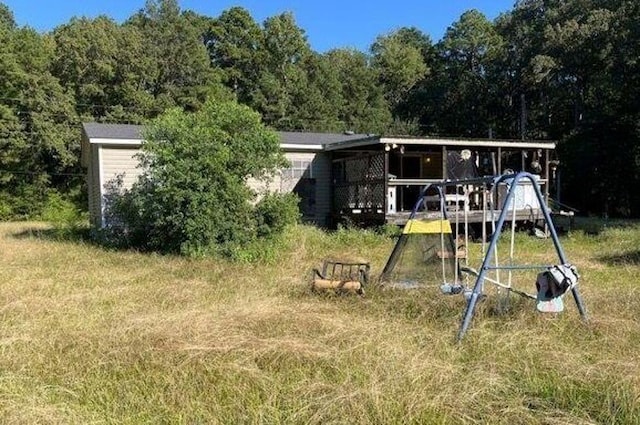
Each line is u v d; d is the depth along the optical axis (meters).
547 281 4.71
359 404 3.08
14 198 25.84
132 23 33.78
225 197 10.11
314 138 17.00
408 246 6.90
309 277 7.27
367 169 14.74
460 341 4.30
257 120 11.05
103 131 14.42
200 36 38.56
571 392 3.32
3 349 4.11
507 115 34.25
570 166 25.33
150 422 3.04
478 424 2.95
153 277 7.69
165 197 10.10
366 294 6.29
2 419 2.96
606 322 4.71
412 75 43.81
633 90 22.06
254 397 3.31
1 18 34.50
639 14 22.09
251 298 6.02
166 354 3.94
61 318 5.14
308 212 16.33
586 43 25.88
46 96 26.53
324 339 4.28
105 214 13.70
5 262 9.34
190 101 31.50
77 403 3.29
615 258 10.03
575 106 28.56
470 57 37.91
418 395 3.17
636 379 3.36
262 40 38.50
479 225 14.20
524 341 4.21
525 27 30.78
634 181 23.53
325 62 40.03
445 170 14.28
